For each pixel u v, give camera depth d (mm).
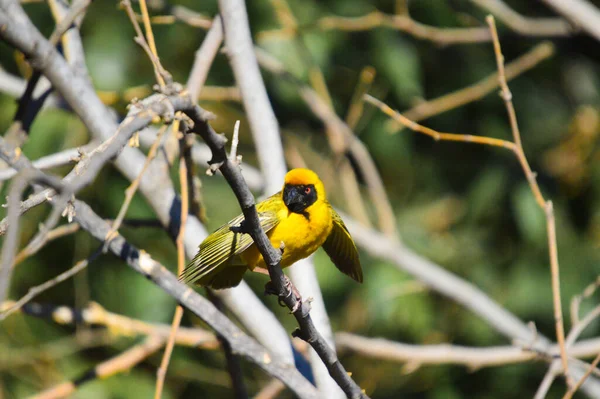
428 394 13984
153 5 10828
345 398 7898
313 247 7984
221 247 7164
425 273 12938
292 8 13891
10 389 12453
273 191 8742
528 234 13875
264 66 12719
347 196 14414
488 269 14391
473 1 13016
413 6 14289
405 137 14547
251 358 7742
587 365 7801
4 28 7348
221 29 9016
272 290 6539
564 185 14438
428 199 15070
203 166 12625
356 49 14367
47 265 13039
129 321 8875
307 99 12891
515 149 7953
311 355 8023
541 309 13852
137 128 4262
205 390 13703
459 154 14805
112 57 12820
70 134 12352
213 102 14289
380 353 10523
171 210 8352
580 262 13930
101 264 12914
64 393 8797
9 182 11156
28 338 12750
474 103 14531
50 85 8438
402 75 13719
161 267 7578
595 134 14445
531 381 13703
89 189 12750
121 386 12523
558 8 11984
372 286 13547
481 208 14414
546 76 14828
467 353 10312
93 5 13023
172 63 13539
